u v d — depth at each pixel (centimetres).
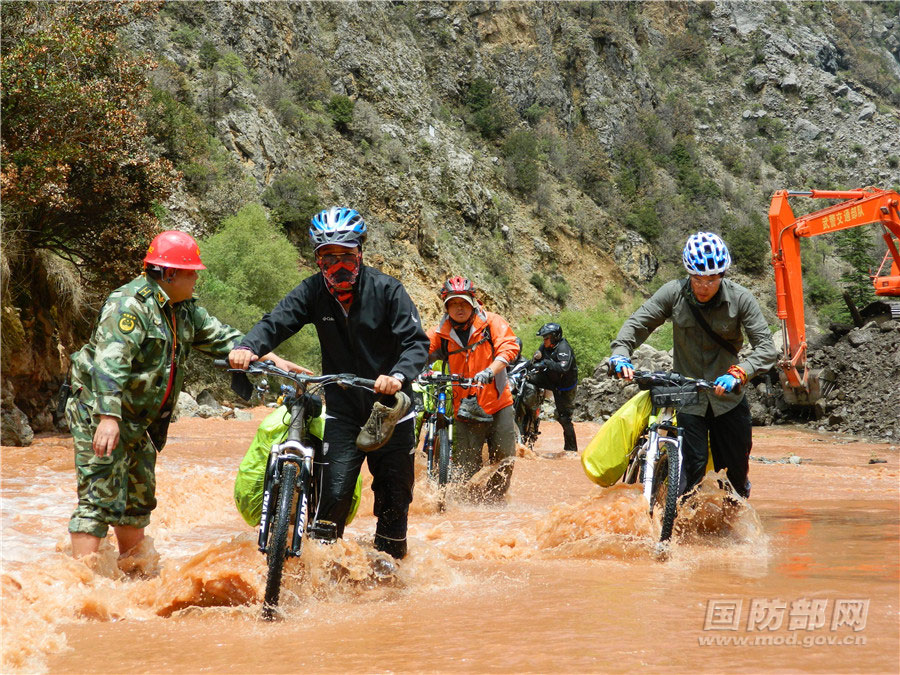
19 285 1464
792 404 2238
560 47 9875
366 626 330
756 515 557
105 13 1658
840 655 264
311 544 390
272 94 6100
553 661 263
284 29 6619
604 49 10481
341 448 416
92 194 1551
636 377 533
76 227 1575
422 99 7512
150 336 441
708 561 461
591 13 10600
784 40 13588
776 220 2005
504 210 7556
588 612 334
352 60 7019
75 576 387
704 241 539
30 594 359
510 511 703
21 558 453
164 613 361
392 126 6888
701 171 10931
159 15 5681
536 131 8825
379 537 430
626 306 7856
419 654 280
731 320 551
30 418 1472
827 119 13062
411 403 429
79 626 341
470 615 341
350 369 425
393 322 414
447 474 727
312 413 400
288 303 424
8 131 1405
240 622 346
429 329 5862
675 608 338
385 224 6159
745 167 11706
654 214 8919
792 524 603
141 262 1611
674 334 573
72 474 881
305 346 3669
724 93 12750
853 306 2527
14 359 1416
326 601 380
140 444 451
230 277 3825
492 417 741
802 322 2006
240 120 5475
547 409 2686
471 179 7188
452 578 420
